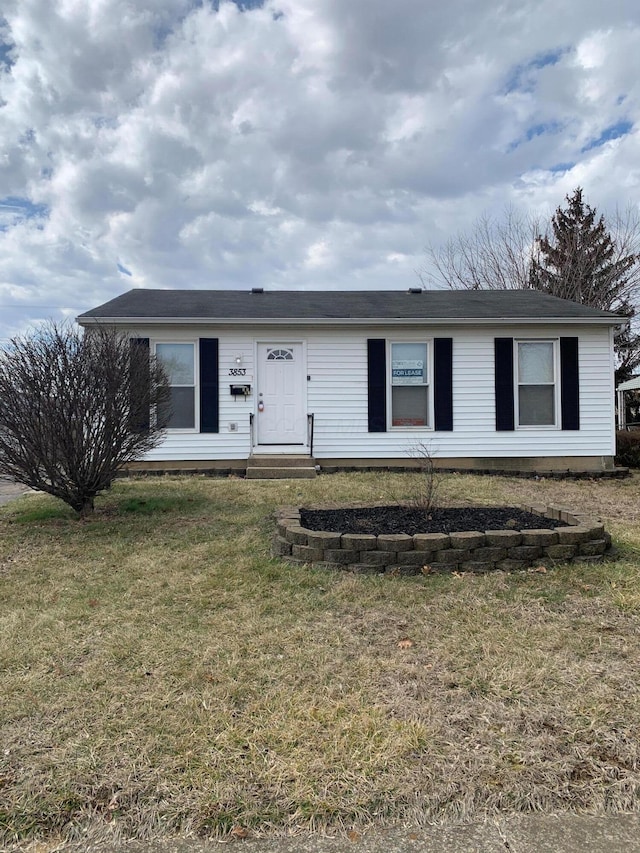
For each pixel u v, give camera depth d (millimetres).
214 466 9898
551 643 3045
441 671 2744
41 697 2516
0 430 5684
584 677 2672
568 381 10172
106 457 6141
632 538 5160
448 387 10117
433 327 10070
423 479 8242
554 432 10219
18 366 5637
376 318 9688
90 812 1840
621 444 12203
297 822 1807
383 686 2607
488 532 4371
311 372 10055
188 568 4465
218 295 12031
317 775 1995
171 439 9859
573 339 10164
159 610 3582
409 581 4055
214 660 2879
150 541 5285
